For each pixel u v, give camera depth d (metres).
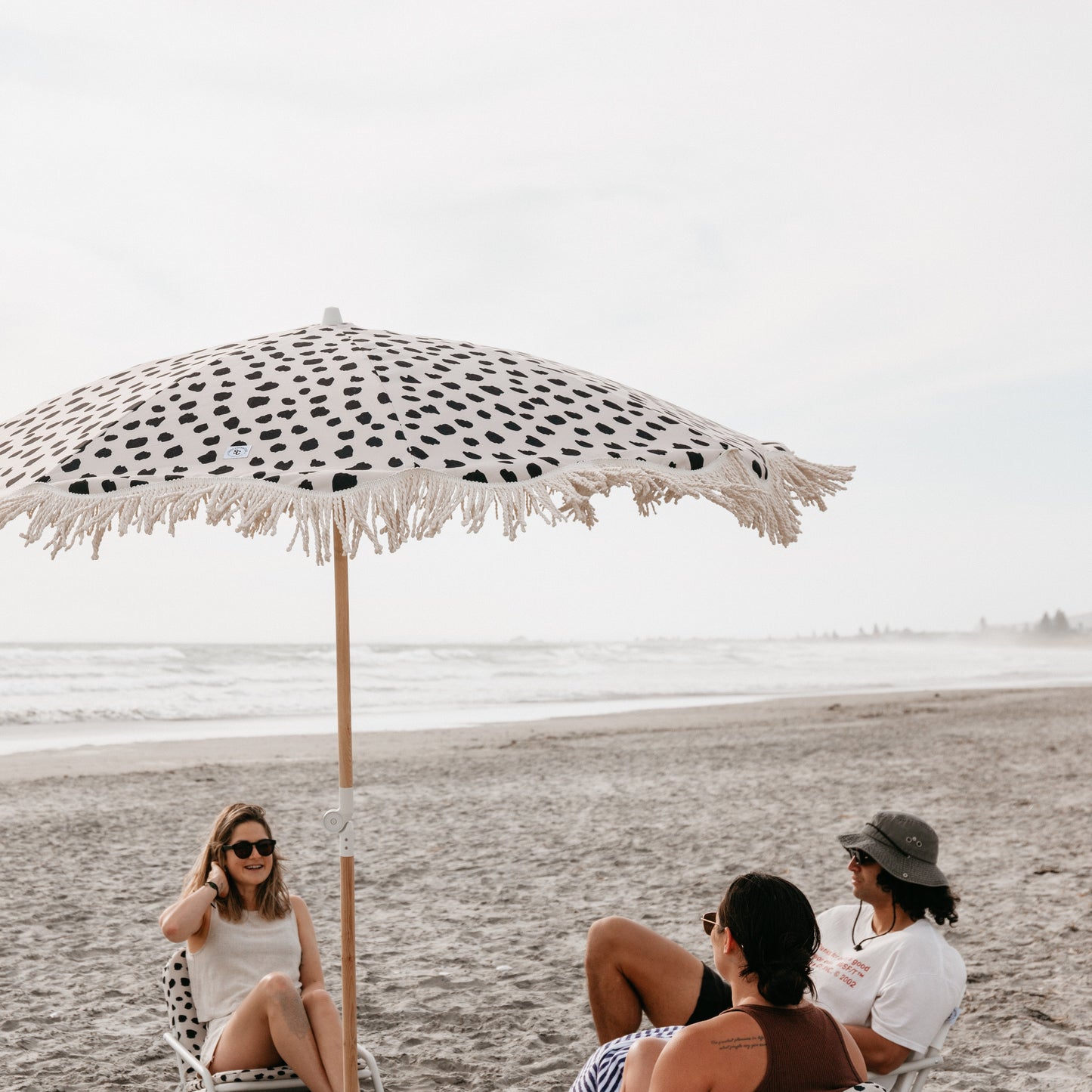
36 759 17.69
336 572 3.06
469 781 14.58
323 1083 3.67
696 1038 2.55
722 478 2.66
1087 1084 4.54
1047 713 25.59
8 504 2.24
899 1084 3.29
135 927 7.44
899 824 3.42
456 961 6.53
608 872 9.00
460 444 2.39
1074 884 8.21
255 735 22.50
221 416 2.47
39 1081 4.72
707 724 24.27
